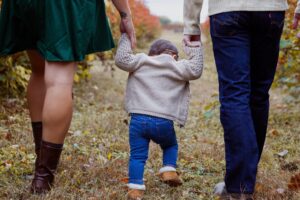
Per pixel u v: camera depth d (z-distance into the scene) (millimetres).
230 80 2527
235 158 2492
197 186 3076
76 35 2654
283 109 5930
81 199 2707
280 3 2566
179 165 3527
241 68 2514
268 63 2684
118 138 4266
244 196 2504
